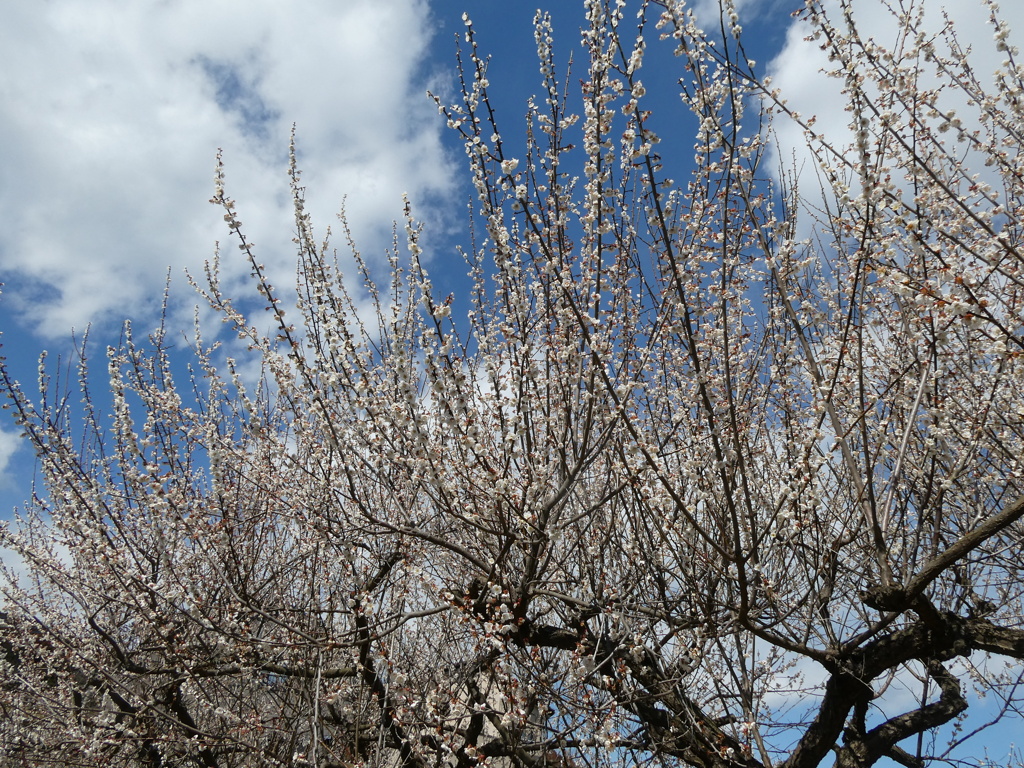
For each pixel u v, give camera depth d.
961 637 5.39
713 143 3.90
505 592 4.96
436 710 5.11
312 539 5.77
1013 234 5.09
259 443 5.97
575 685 4.92
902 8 4.34
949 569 6.31
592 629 5.75
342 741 6.28
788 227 4.75
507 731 5.68
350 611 5.19
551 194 4.25
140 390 6.02
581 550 5.67
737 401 4.96
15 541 6.73
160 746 6.48
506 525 4.71
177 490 5.46
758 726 5.05
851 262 4.70
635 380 4.76
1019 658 5.21
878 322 5.88
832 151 4.21
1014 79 4.58
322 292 4.67
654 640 5.66
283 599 6.55
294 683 6.38
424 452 4.30
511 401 4.64
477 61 4.05
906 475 5.91
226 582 5.71
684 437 5.61
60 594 8.08
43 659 7.28
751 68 3.93
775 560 5.96
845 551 5.92
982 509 5.95
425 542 5.81
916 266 4.83
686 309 3.72
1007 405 5.52
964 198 4.94
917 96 4.27
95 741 6.49
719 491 5.13
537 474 4.55
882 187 3.78
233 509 6.32
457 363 4.38
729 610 5.58
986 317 3.54
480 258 5.61
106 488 6.12
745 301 5.86
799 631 5.86
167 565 5.26
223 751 6.59
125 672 6.45
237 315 4.94
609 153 3.95
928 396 5.09
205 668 6.30
